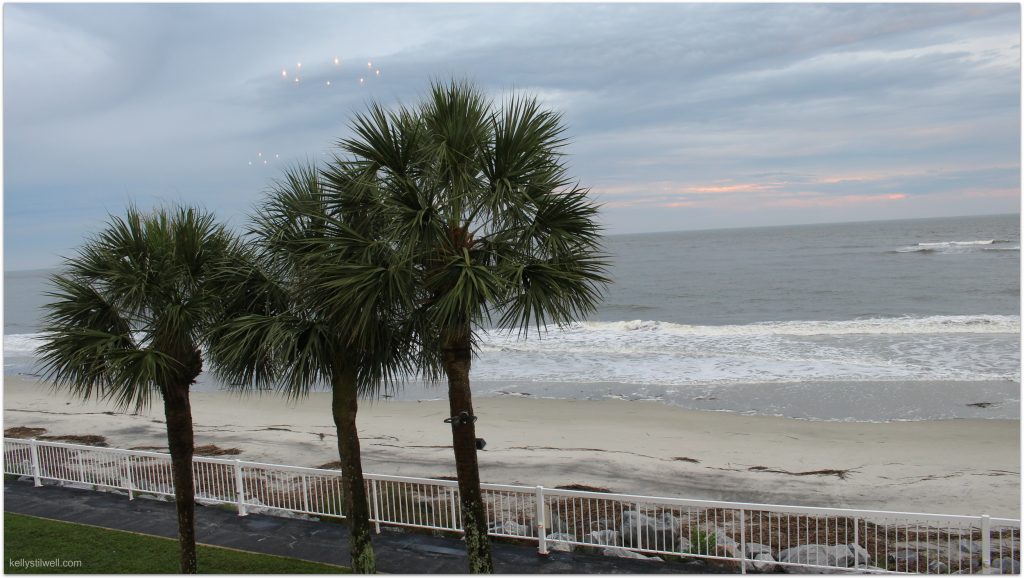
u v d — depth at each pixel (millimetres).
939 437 14992
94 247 6969
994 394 18375
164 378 6707
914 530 9328
